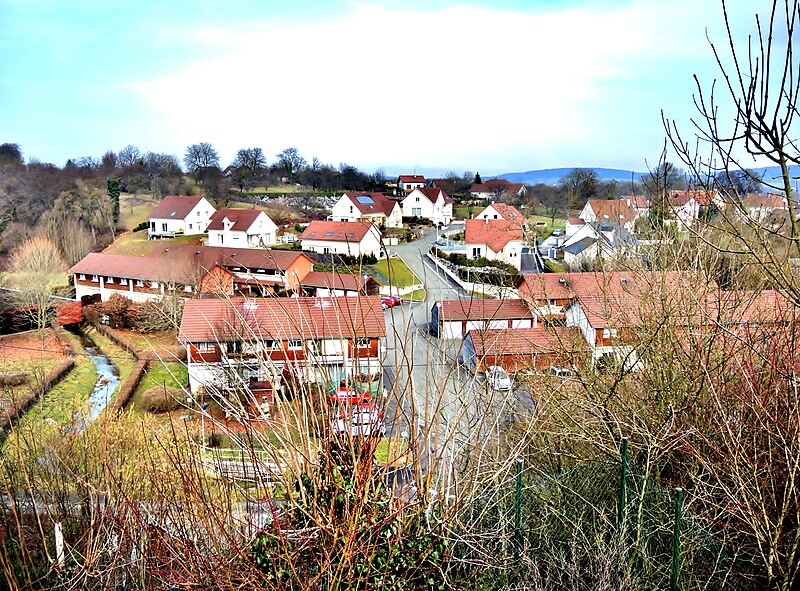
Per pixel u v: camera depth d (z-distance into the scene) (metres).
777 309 8.54
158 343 30.28
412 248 49.50
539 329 12.46
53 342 31.95
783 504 6.29
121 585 6.37
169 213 59.66
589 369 9.97
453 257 43.28
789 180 4.35
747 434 7.27
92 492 7.11
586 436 9.50
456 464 5.55
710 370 7.86
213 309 21.83
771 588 6.49
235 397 5.01
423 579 4.95
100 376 26.75
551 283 19.41
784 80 4.09
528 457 8.11
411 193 70.56
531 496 7.09
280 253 38.03
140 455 7.88
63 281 43.38
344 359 4.78
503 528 6.00
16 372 24.69
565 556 6.88
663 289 9.13
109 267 40.38
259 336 5.03
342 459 4.73
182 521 4.96
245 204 72.50
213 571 4.50
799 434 6.18
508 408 8.24
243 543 4.86
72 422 11.40
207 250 40.19
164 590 4.80
